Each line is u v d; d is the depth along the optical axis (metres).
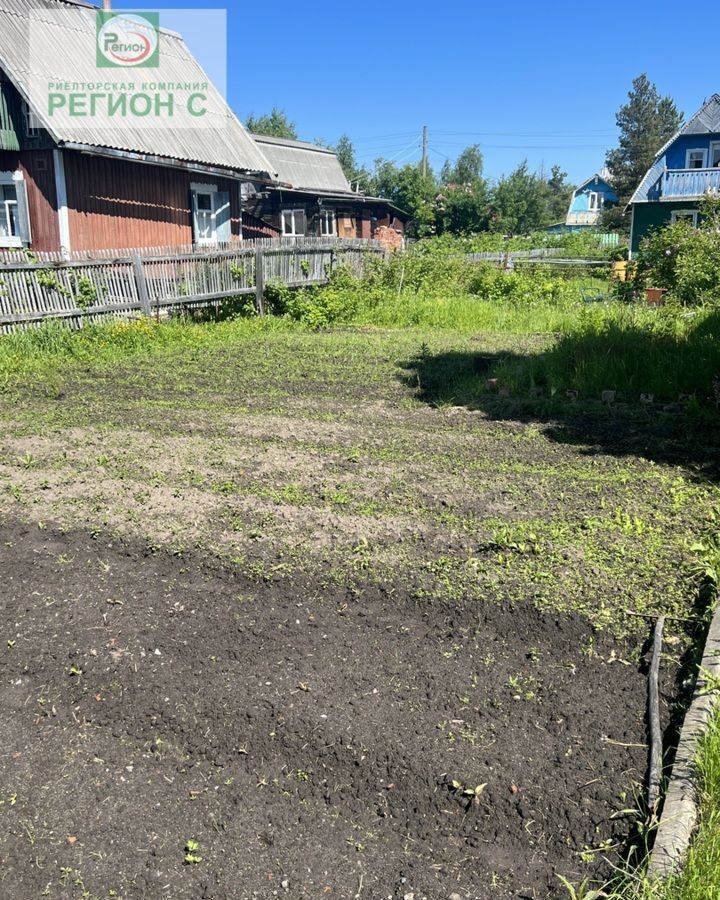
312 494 5.14
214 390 8.62
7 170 15.77
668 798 2.46
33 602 3.83
